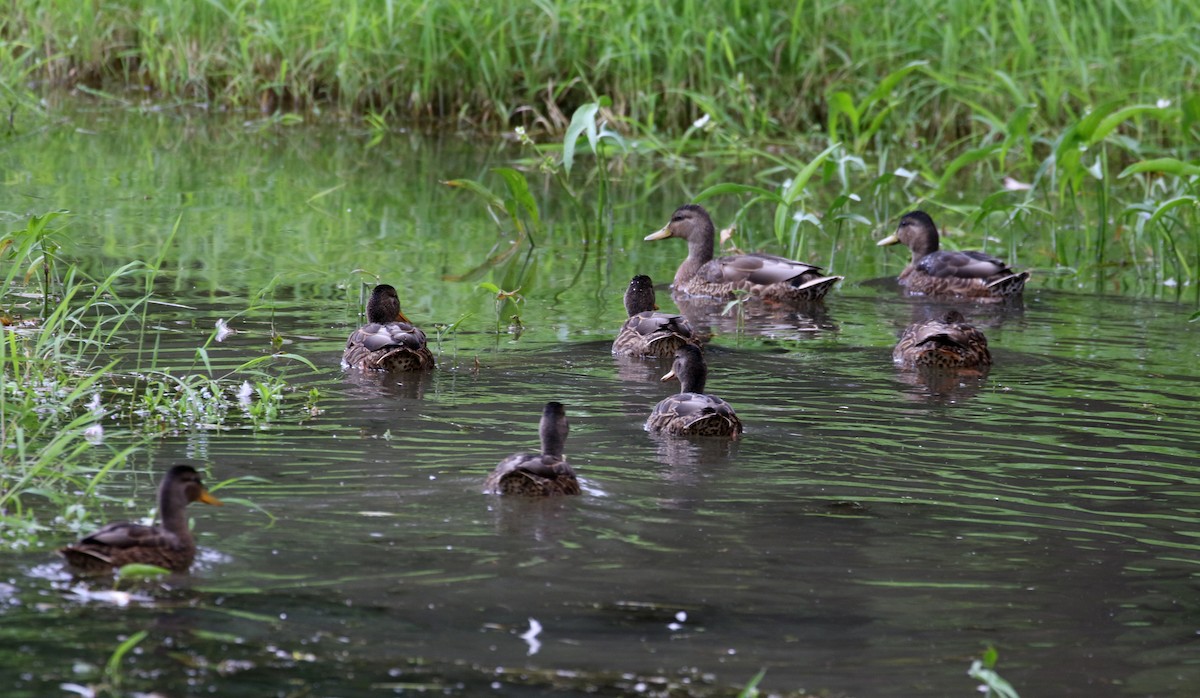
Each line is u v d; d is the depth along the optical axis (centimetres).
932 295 2191
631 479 1196
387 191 2830
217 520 1050
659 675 832
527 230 2431
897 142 3359
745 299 2136
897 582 988
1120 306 2094
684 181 3092
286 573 954
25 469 1141
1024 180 3131
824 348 1788
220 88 3744
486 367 1617
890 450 1317
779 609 934
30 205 2448
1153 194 2619
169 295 1900
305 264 2162
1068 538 1091
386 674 818
